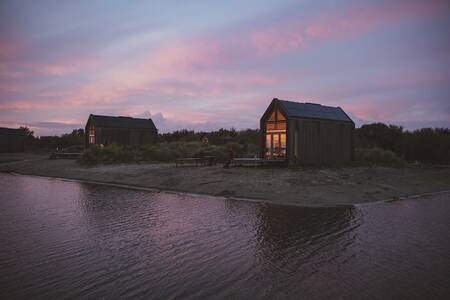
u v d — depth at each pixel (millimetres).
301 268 7520
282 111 23891
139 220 11789
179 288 6500
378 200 15820
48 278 6949
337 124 26484
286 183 17828
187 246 8992
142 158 33188
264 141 25594
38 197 16625
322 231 10422
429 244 9203
